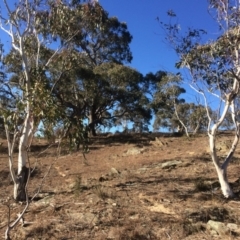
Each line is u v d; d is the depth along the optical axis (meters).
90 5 13.35
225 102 10.54
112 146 25.64
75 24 13.30
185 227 7.99
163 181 12.55
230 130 30.44
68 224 8.41
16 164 18.48
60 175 15.36
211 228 7.91
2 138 27.92
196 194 10.53
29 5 11.98
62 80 25.48
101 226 8.26
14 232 8.04
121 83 31.56
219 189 11.09
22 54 10.79
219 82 10.67
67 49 13.20
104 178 13.39
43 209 9.65
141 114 34.00
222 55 10.42
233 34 10.36
